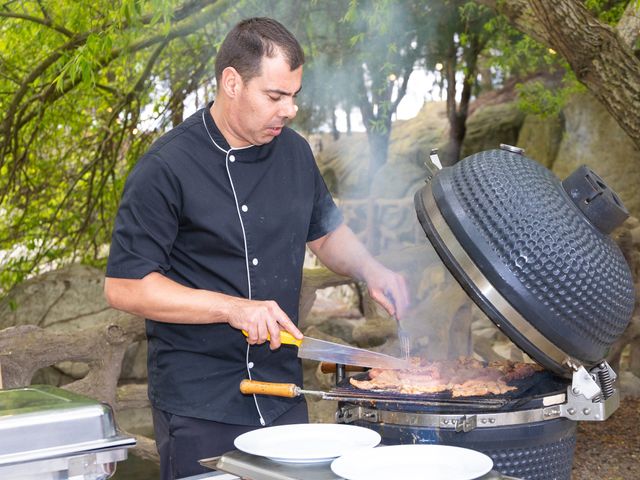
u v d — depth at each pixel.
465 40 6.37
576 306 1.97
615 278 2.04
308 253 9.42
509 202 2.03
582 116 9.05
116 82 6.43
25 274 6.32
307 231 2.56
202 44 6.04
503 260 2.00
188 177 2.34
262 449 1.78
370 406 2.12
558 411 2.07
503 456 2.07
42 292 5.99
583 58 3.51
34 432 1.57
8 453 1.54
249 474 1.71
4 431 1.54
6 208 6.39
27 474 1.55
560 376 2.26
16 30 5.52
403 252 4.75
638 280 4.46
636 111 3.47
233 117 2.33
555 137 9.40
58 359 4.11
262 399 2.43
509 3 3.84
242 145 2.42
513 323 2.00
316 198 2.67
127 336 4.23
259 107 2.27
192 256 2.39
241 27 2.30
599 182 2.13
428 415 2.01
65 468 1.58
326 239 2.74
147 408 5.73
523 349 2.03
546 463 2.14
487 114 10.04
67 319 5.91
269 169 2.48
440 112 10.57
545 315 1.97
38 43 5.71
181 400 2.40
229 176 2.39
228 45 2.30
